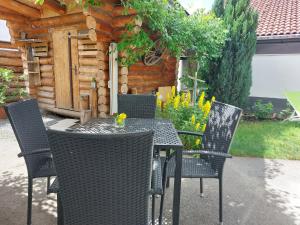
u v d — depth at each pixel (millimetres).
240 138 5543
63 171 1481
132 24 5055
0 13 6289
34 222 2475
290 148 4949
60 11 6070
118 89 6074
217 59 7453
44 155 2568
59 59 6945
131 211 1563
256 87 8891
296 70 8234
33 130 2455
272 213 2744
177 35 5879
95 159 1404
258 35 8602
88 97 6352
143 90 7188
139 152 1412
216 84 7543
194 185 3352
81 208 1560
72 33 6461
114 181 1458
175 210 2258
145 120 3045
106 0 4859
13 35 6953
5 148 4598
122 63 5848
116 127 2617
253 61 8812
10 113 2158
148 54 6758
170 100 5414
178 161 2148
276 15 9773
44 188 3150
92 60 6277
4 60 7262
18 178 3430
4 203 2803
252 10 7270
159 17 5230
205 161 2766
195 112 4984
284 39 8156
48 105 7516
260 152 4680
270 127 6703
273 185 3422
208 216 2652
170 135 2377
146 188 1529
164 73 8227
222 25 6859
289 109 7816
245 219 2621
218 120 2645
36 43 7188
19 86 7699
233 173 3795
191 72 7699
